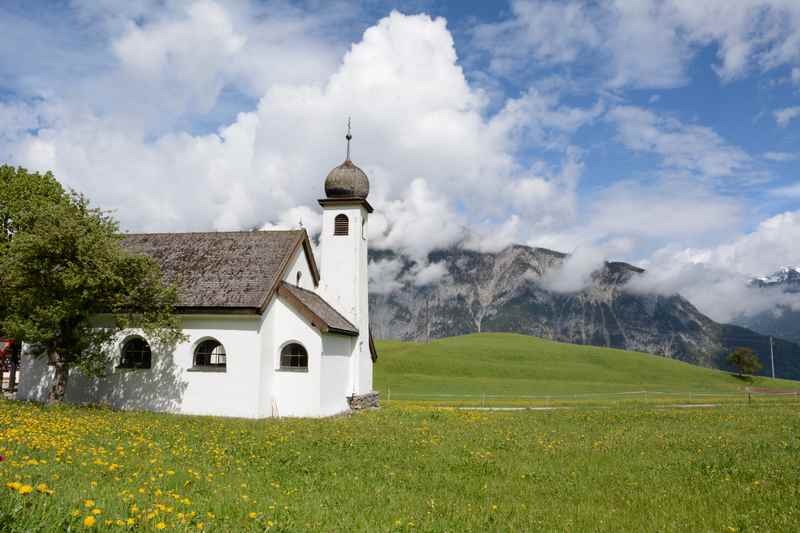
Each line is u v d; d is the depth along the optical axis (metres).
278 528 9.41
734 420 32.56
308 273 39.12
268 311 32.59
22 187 39.88
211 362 36.81
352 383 38.94
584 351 132.75
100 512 8.62
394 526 10.20
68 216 27.77
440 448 20.30
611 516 11.96
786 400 60.59
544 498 13.48
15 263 26.61
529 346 135.25
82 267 27.14
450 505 12.29
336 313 38.84
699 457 19.22
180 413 31.55
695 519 11.91
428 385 76.00
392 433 24.33
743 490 14.42
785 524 11.61
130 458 14.74
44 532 7.59
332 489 13.21
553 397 63.47
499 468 16.84
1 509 7.86
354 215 41.16
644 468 17.25
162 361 32.22
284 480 13.84
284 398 32.91
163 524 8.21
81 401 32.78
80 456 14.12
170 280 33.50
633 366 119.69
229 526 9.26
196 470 13.85
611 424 29.94
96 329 32.59
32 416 22.98
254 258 34.91
